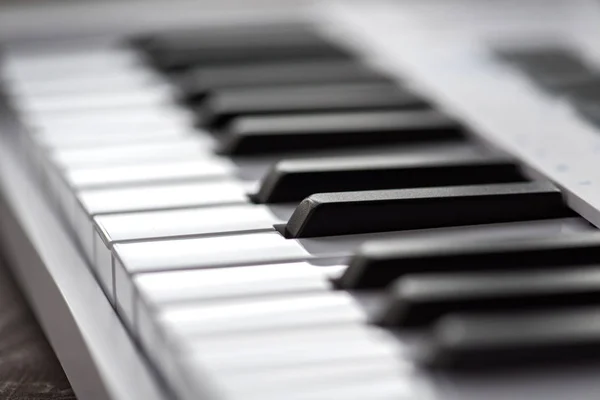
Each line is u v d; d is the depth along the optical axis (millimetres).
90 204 606
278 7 885
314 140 667
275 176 611
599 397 484
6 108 775
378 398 481
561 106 699
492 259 541
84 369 552
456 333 494
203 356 498
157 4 894
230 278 543
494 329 496
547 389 487
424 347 498
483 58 776
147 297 530
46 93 747
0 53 819
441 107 705
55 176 656
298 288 537
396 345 504
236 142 661
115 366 532
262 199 612
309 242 572
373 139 673
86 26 848
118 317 565
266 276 545
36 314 646
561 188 601
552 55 770
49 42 840
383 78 745
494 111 691
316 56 785
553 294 516
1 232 712
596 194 592
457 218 587
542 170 617
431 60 773
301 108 699
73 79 771
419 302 511
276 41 801
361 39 813
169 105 731
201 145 676
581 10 874
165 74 775
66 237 634
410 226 583
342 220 577
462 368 490
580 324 499
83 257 615
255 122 674
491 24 842
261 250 564
